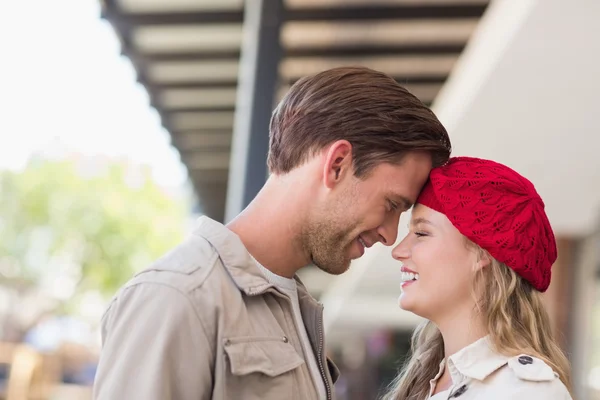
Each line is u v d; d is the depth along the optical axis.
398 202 1.87
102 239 20.41
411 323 10.16
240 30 4.63
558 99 3.59
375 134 1.80
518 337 1.88
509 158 4.55
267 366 1.69
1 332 16.06
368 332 11.71
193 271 1.67
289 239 1.84
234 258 1.74
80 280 20.16
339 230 1.82
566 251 6.57
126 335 1.62
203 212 8.54
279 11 3.90
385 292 9.26
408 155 1.85
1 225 19.92
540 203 1.95
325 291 11.55
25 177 20.53
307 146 1.82
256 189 3.86
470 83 3.60
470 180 1.90
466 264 1.92
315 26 4.57
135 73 5.11
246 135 3.89
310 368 1.88
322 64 5.17
